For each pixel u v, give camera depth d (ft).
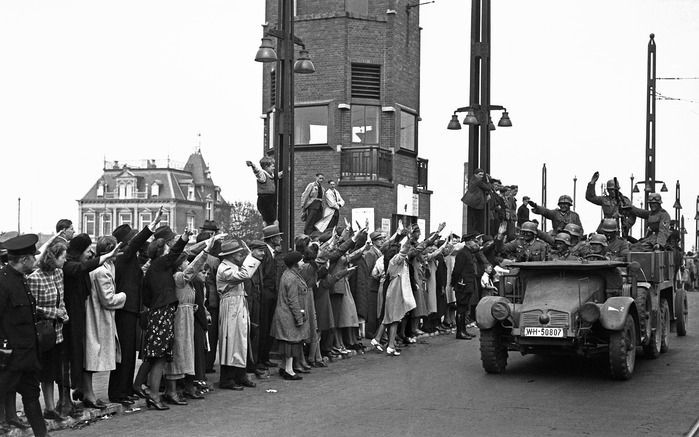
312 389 37.91
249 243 38.81
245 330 37.63
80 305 30.68
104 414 31.76
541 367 44.78
